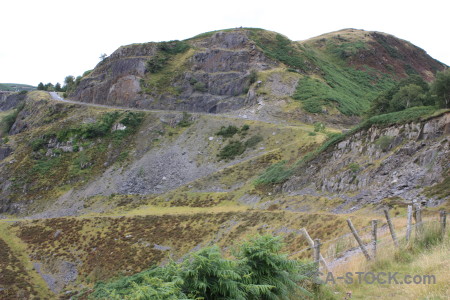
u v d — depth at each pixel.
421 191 39.34
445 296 11.80
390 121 55.94
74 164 99.56
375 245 16.83
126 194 84.25
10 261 62.00
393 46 184.75
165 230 60.62
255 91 118.25
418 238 17.66
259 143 89.75
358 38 180.50
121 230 64.88
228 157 88.56
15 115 155.50
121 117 114.00
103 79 148.75
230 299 10.63
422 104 69.94
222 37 150.00
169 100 126.44
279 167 70.81
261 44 147.62
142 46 150.50
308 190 57.91
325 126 96.69
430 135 48.16
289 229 45.44
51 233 70.38
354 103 117.56
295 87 120.00
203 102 122.81
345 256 18.91
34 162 102.81
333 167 57.56
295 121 102.44
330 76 138.62
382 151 52.59
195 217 62.25
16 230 75.19
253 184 69.88
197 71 135.75
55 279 55.88
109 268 54.09
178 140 101.38
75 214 80.50
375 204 41.31
